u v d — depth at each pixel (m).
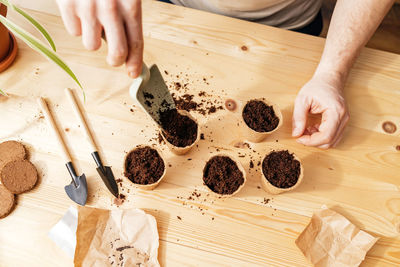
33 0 1.18
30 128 1.03
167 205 0.98
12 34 1.09
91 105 1.08
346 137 1.10
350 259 0.91
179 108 1.09
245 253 0.94
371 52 1.21
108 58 0.69
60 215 0.93
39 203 0.94
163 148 1.05
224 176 0.95
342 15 1.12
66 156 0.99
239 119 1.11
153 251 0.90
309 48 1.21
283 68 1.18
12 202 0.91
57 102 1.07
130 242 0.90
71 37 1.15
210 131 1.08
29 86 1.08
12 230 0.90
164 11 1.20
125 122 1.07
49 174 0.98
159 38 1.17
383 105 1.15
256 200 1.00
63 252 0.89
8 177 0.94
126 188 0.99
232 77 1.15
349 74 1.17
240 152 1.07
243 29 1.21
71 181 0.98
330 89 1.07
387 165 1.07
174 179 1.01
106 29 0.66
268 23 1.38
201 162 1.04
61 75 1.10
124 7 0.64
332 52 1.11
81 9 0.65
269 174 0.96
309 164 1.06
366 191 1.03
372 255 0.95
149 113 0.85
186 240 0.94
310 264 0.93
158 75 0.83
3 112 1.04
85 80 1.11
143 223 0.92
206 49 1.18
